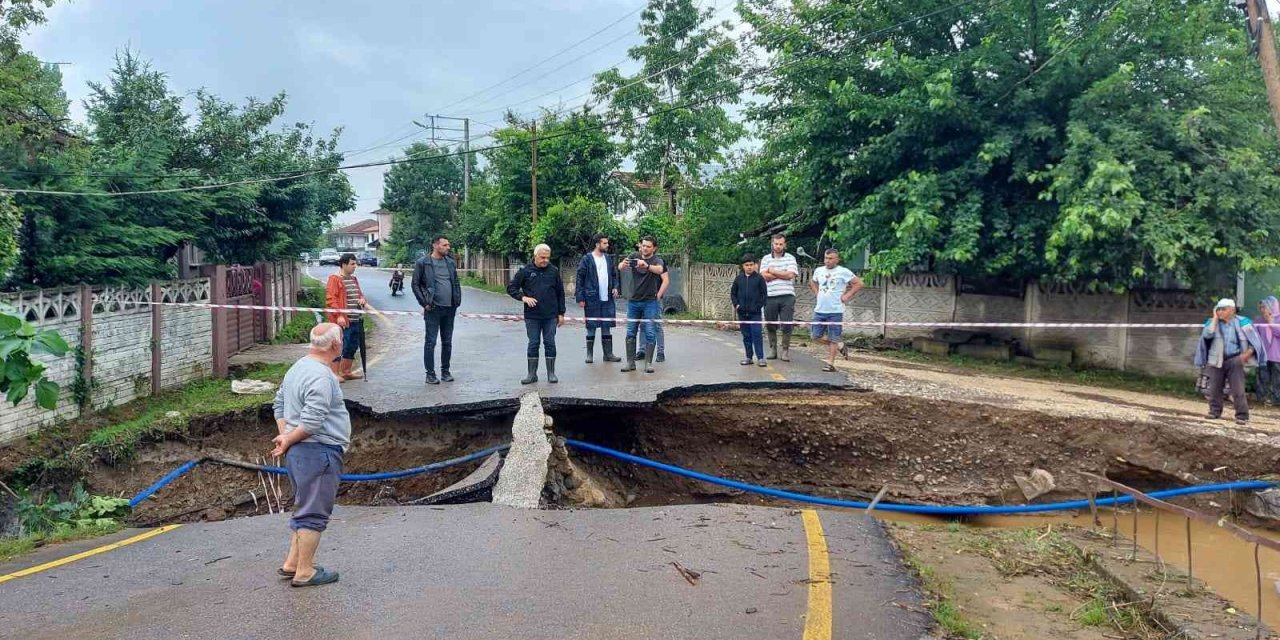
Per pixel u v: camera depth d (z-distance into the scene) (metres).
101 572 5.45
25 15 13.67
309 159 20.75
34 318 8.38
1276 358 11.16
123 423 9.06
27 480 7.85
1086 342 14.06
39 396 5.54
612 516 6.63
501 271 40.34
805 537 5.96
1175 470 9.18
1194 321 13.36
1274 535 8.34
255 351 14.43
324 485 5.01
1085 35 12.56
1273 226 11.80
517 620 4.36
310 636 4.18
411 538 6.03
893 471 10.17
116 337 9.65
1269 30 6.49
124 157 13.55
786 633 4.17
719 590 4.82
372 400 9.56
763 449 10.54
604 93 32.59
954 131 14.15
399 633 4.20
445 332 10.56
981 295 15.34
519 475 7.58
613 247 30.62
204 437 9.38
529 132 34.94
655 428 10.61
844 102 14.11
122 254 11.41
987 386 11.72
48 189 10.90
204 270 13.52
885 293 16.55
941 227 13.67
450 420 9.79
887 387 10.94
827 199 16.14
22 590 5.09
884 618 4.41
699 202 23.41
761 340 11.78
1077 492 9.45
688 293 23.39
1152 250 11.48
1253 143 12.67
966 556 6.06
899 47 15.39
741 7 17.69
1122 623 4.84
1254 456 8.84
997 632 4.56
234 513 9.04
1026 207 13.47
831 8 15.92
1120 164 11.56
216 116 18.47
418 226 54.94
